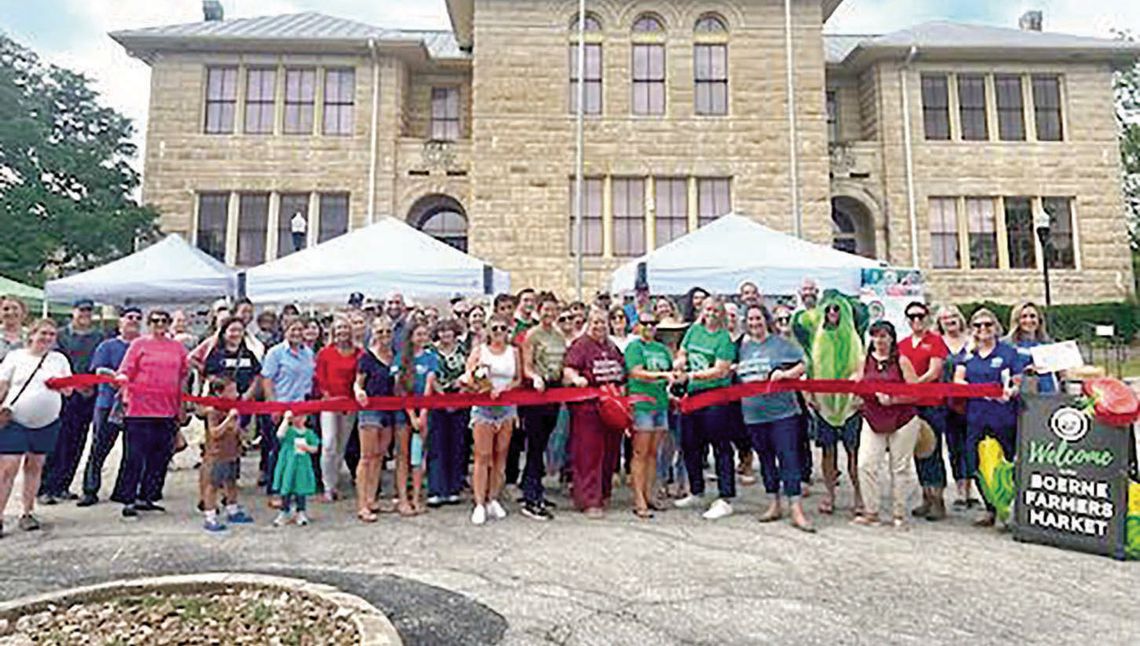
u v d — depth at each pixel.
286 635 4.19
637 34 23.27
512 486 9.33
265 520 7.44
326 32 24.17
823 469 7.88
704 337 7.77
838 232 25.44
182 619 4.44
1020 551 6.30
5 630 4.28
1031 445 6.63
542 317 7.91
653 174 22.62
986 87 24.86
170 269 13.02
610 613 4.87
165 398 7.68
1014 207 24.48
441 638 4.46
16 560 6.04
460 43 26.33
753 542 6.62
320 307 14.28
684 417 8.19
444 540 6.70
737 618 4.77
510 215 22.23
